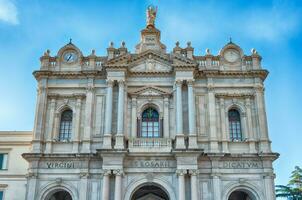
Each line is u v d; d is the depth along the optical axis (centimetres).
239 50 5222
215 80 5050
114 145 4606
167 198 4969
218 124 4834
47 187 4500
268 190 4438
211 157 4534
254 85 5012
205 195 4441
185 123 4766
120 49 5194
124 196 4391
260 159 4569
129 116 4881
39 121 4800
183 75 4925
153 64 5125
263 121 4803
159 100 4969
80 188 4466
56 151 4716
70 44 5278
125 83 4956
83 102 4988
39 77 5075
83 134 4781
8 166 4988
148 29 5456
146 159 4525
